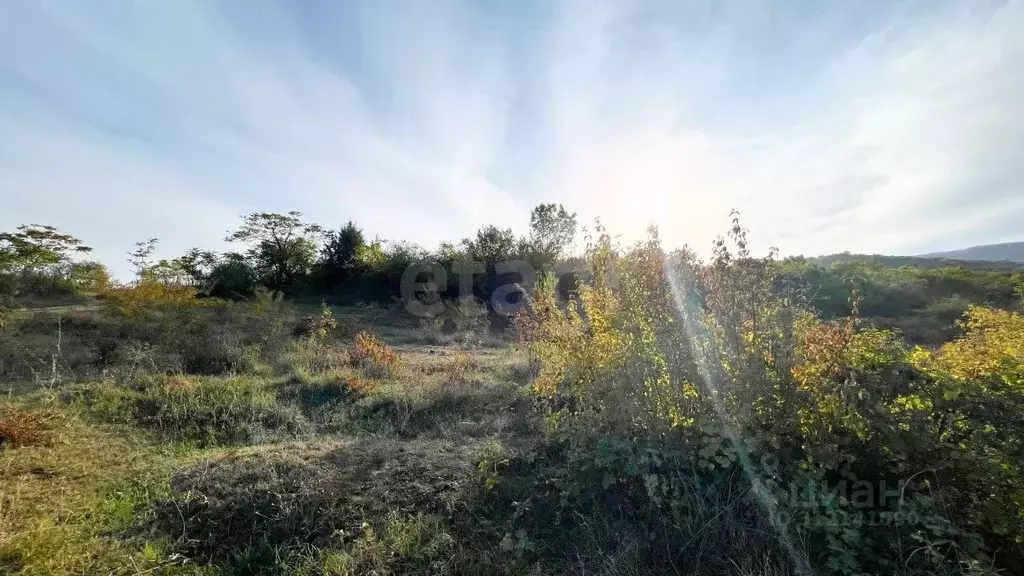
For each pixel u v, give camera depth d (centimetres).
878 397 297
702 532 304
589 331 423
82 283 1998
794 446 326
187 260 2444
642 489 338
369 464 409
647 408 359
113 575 289
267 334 1044
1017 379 297
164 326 988
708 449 320
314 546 318
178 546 320
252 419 594
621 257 403
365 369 855
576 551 310
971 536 271
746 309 335
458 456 429
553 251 2239
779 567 283
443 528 330
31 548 299
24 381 695
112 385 662
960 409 292
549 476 372
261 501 357
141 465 438
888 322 1431
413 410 637
